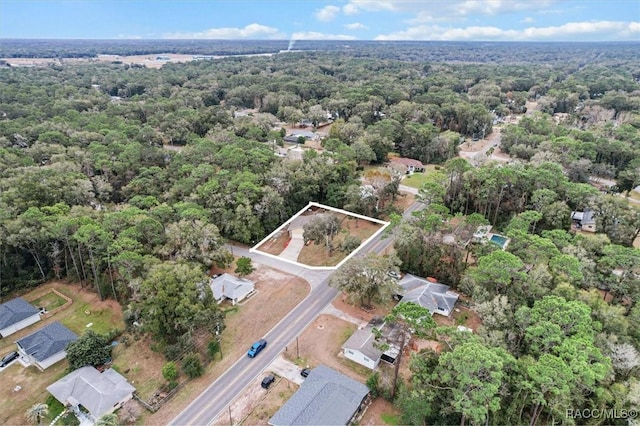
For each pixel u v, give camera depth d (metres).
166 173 82.12
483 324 43.31
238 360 45.00
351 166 88.81
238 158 80.75
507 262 45.41
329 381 39.38
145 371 43.88
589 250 53.31
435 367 37.06
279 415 36.28
